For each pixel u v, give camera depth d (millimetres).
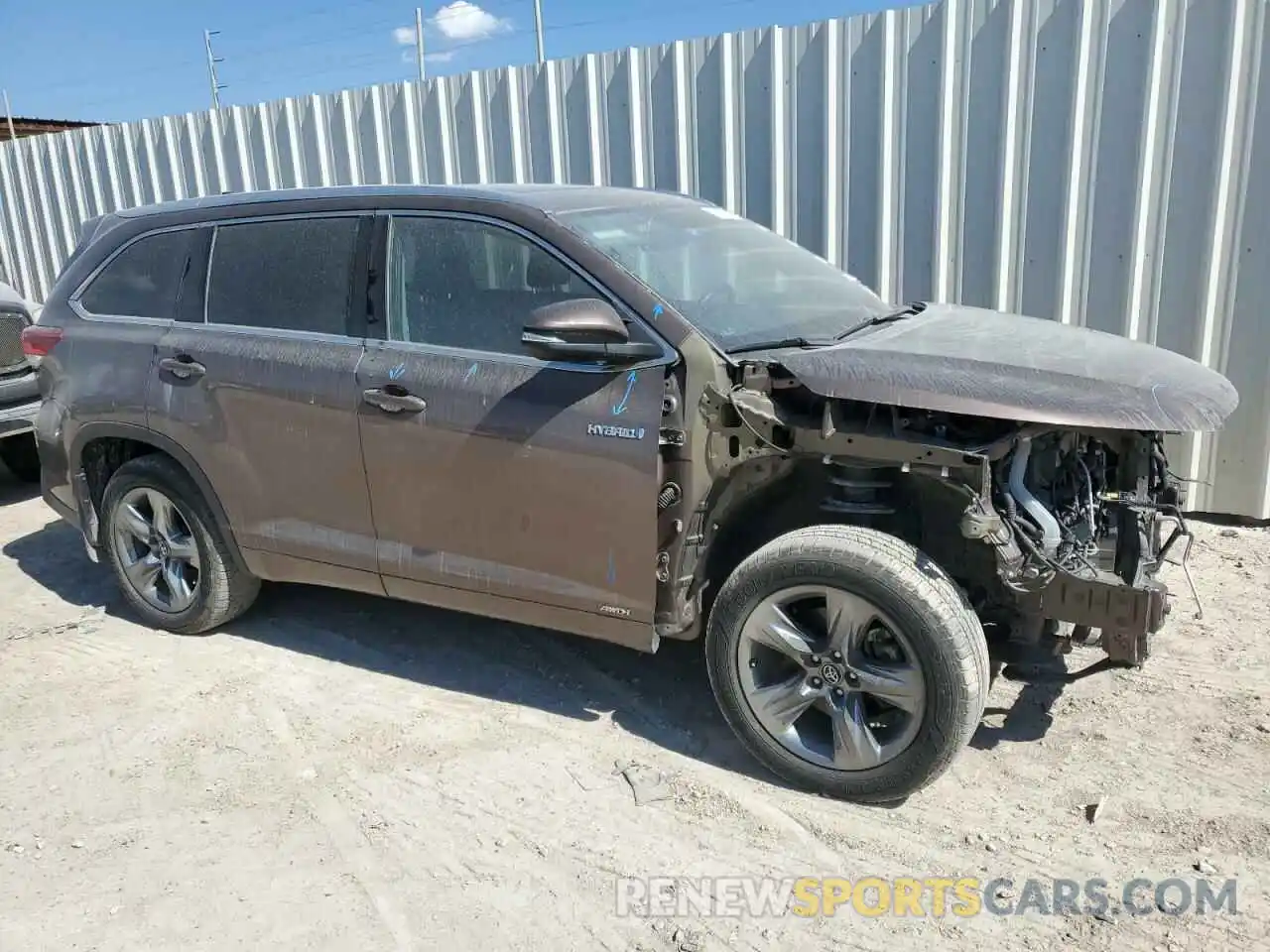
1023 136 5816
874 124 6223
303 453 4070
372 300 3943
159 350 4461
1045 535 3150
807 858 3092
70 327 4793
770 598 3316
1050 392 3051
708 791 3430
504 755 3705
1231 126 5312
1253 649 4207
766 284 4004
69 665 4559
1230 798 3266
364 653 4574
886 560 3115
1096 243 5758
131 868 3162
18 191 11641
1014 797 3340
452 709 4047
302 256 4148
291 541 4238
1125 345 3619
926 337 3576
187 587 4746
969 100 5930
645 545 3416
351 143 8656
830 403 3221
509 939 2814
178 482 4527
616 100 7176
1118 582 3078
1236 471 5668
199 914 2947
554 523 3566
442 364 3729
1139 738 3627
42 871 3166
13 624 5062
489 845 3211
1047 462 3352
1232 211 5398
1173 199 5527
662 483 3365
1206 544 5410
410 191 3945
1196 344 5625
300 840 3270
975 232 6078
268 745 3836
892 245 6344
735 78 6645
